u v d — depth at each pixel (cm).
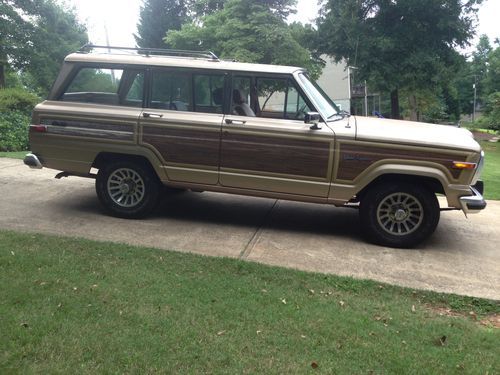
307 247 573
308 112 585
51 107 641
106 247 508
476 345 364
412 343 358
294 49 2253
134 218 644
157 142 614
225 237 593
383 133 568
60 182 820
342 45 2730
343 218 705
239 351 330
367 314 402
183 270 464
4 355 307
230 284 439
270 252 549
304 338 352
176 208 712
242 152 595
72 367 301
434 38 2705
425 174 558
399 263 538
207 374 303
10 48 2606
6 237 515
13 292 389
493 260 563
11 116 1355
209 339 342
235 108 605
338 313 396
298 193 594
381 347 347
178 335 344
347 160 572
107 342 329
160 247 541
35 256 466
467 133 603
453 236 648
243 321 371
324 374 311
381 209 585
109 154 638
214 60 623
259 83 600
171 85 617
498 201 893
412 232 582
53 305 373
